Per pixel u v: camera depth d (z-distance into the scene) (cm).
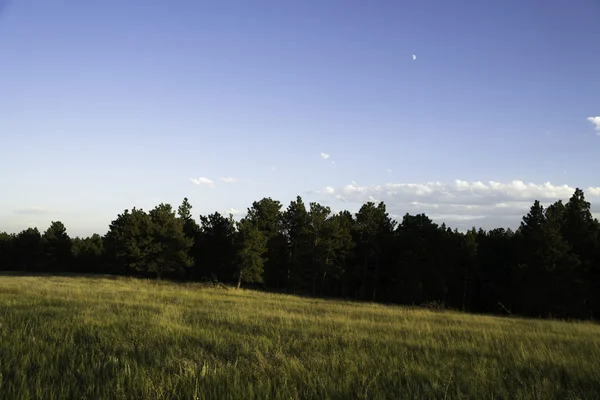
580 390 604
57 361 655
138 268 5759
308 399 537
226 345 855
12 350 705
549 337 1217
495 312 5509
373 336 1080
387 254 6066
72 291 2192
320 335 1064
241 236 5275
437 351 870
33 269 8694
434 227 5634
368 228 5903
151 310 1448
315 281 6228
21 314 1176
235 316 1373
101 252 8138
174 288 3706
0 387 524
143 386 542
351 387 579
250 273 5206
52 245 8394
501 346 987
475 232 6688
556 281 4309
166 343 844
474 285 6031
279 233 6450
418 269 5347
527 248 4753
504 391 577
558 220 4838
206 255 6531
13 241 8881
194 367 645
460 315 2328
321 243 5703
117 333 929
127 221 6041
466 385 604
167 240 5800
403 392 565
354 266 6125
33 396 508
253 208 6406
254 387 564
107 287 3159
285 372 636
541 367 728
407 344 968
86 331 932
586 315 4309
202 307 1738
